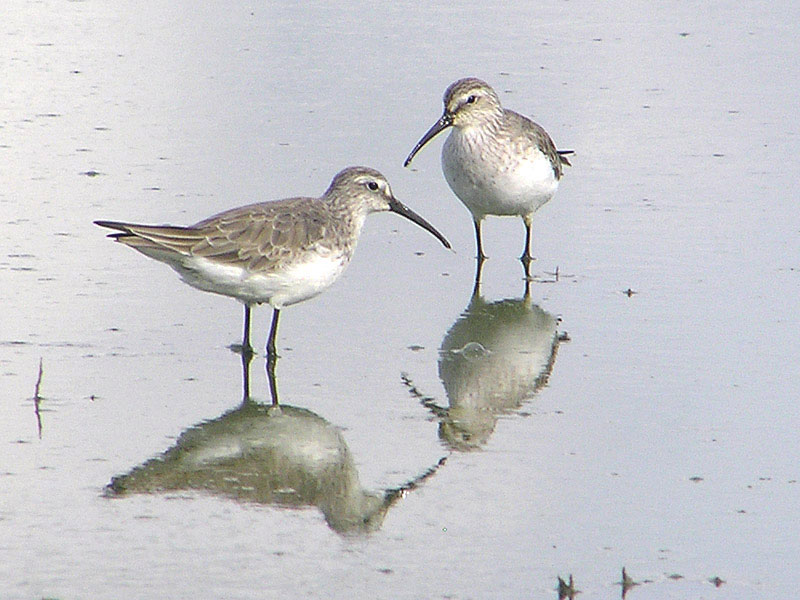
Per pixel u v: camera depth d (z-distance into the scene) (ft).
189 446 40.86
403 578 33.40
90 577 32.83
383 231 62.90
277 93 78.48
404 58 85.56
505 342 50.57
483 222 64.13
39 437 40.91
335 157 68.80
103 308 51.52
